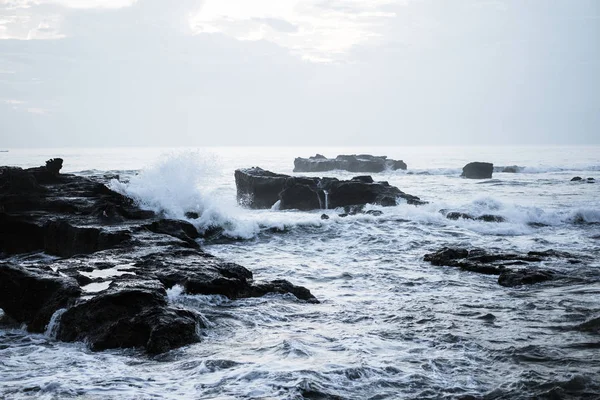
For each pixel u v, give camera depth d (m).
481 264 15.65
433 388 7.57
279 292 12.75
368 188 28.78
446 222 23.47
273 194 29.73
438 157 113.12
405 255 17.98
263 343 9.41
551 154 121.88
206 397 7.22
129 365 8.50
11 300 10.85
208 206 23.17
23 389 7.50
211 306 11.61
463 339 9.56
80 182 22.58
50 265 12.52
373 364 8.37
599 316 10.57
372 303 12.26
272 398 7.16
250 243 20.53
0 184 20.61
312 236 21.39
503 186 44.88
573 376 7.84
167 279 12.06
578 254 17.33
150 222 18.52
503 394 7.39
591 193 38.44
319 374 7.91
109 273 12.04
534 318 10.83
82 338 9.70
